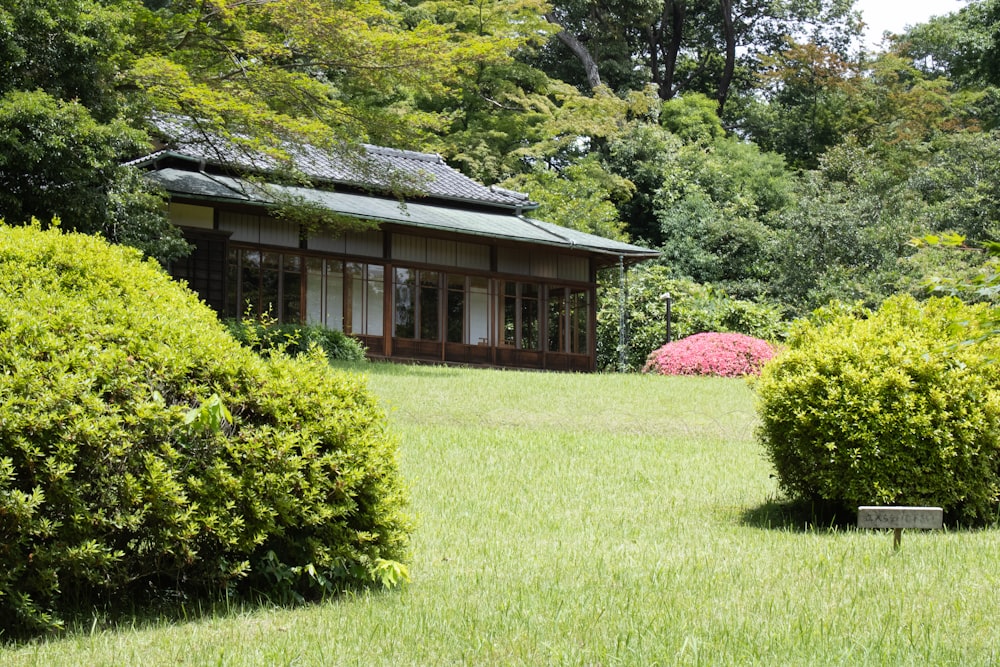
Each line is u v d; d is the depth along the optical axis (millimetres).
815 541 8391
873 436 9078
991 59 46156
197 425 5652
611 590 6562
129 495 5602
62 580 5680
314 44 21438
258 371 6422
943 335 9703
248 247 25141
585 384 20719
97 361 5793
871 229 36906
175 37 22000
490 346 29000
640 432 15914
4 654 5129
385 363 23031
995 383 9453
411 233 27250
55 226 7238
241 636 5473
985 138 39781
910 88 56812
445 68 21828
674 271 40625
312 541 6328
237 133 21875
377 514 6625
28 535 5410
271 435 6223
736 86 57938
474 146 39781
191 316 6824
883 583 6750
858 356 9453
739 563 7453
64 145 16203
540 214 38062
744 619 5785
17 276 6539
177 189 22703
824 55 52719
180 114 21141
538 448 13258
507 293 29469
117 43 18234
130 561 5820
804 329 10547
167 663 5004
